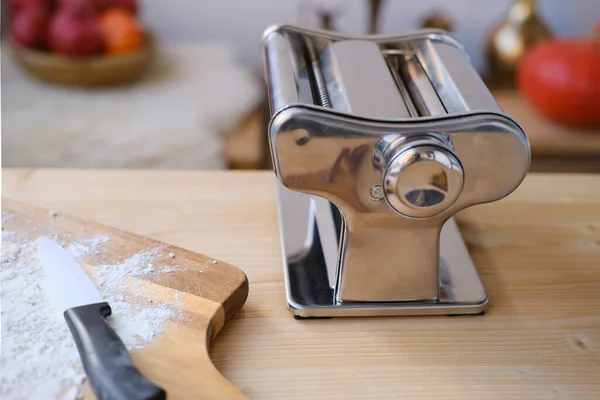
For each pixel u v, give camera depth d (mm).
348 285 686
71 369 616
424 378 641
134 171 862
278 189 815
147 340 640
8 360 621
